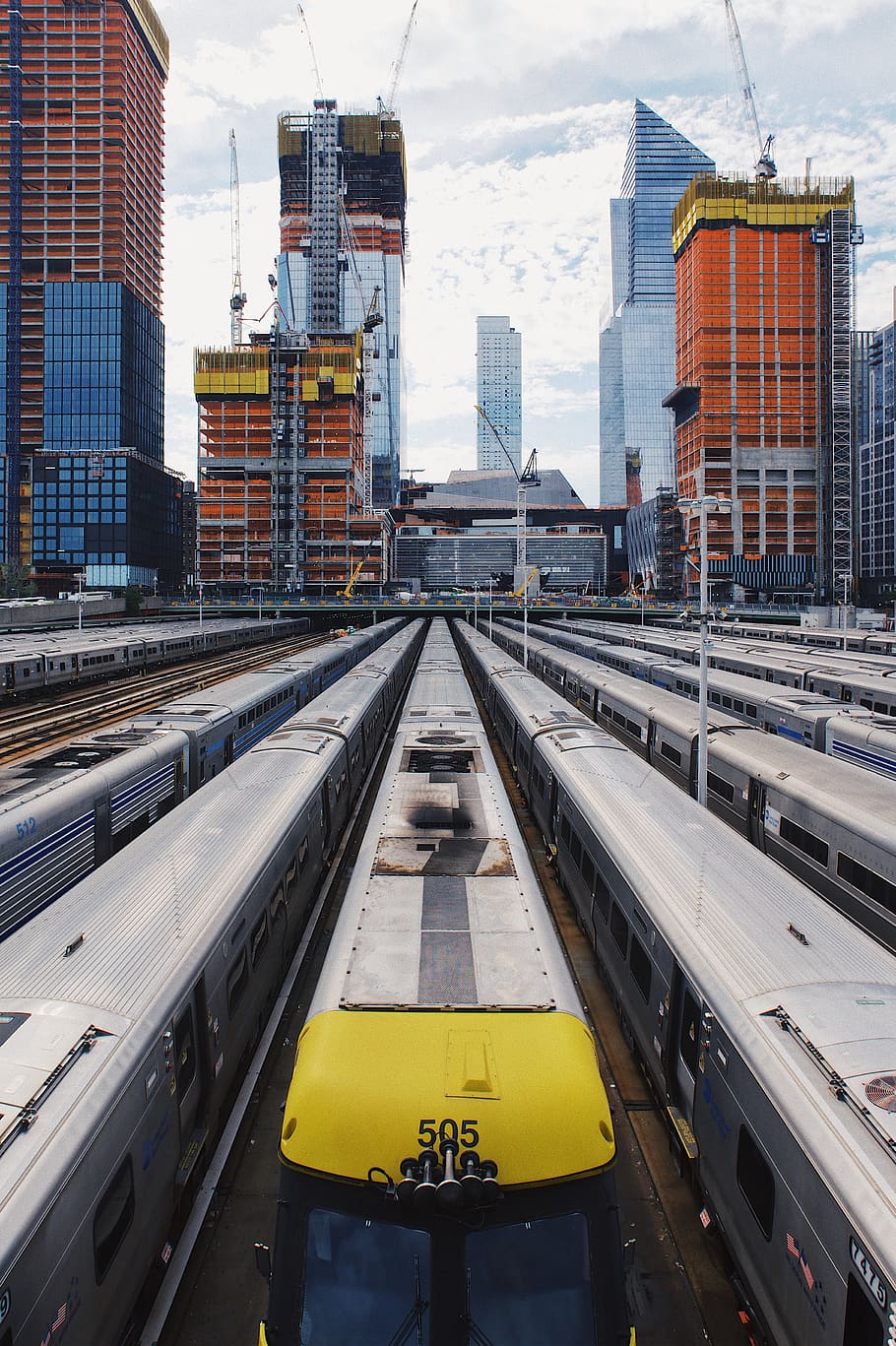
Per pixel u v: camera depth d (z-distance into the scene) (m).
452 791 15.27
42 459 176.88
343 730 23.77
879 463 189.62
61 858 15.02
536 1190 6.88
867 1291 6.29
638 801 16.11
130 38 198.62
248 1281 9.45
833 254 193.88
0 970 8.98
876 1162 6.79
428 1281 6.64
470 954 9.24
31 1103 7.03
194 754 22.12
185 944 9.99
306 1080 7.51
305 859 16.64
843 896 15.88
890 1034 8.20
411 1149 6.98
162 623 103.69
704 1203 9.96
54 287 184.88
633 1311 9.20
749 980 9.42
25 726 36.50
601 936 15.20
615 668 51.19
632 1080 13.05
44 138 192.50
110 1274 7.47
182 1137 9.44
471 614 149.25
